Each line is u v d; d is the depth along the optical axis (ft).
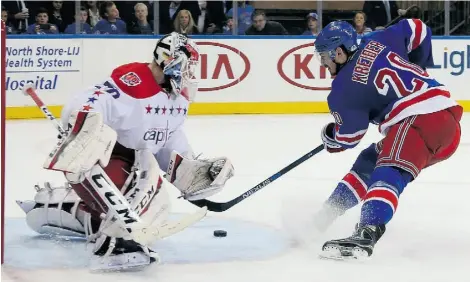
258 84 51.06
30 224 20.16
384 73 18.79
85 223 19.11
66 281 16.30
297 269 17.42
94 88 17.74
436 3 54.29
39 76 48.16
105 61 49.06
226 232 20.68
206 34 51.83
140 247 17.16
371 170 20.36
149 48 49.60
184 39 18.07
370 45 19.22
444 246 19.70
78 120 16.29
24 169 31.81
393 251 19.10
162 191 18.75
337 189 20.44
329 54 19.21
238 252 18.88
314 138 40.88
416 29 20.27
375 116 19.57
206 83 50.52
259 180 29.58
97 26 50.65
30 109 48.29
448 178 30.25
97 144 16.39
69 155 16.22
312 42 51.21
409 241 20.17
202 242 19.86
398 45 20.20
